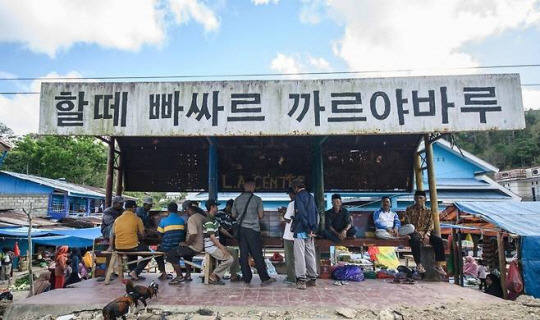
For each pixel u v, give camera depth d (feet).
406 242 25.07
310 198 22.44
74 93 22.95
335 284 22.91
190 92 22.66
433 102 21.90
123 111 22.72
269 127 22.12
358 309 17.28
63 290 21.08
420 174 32.40
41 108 22.90
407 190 34.50
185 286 22.18
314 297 19.44
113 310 15.56
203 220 23.81
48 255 73.15
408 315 16.35
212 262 24.45
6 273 58.13
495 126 21.59
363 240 25.46
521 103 21.74
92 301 18.35
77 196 89.71
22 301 18.42
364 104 22.07
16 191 81.97
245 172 33.99
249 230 23.02
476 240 62.85
